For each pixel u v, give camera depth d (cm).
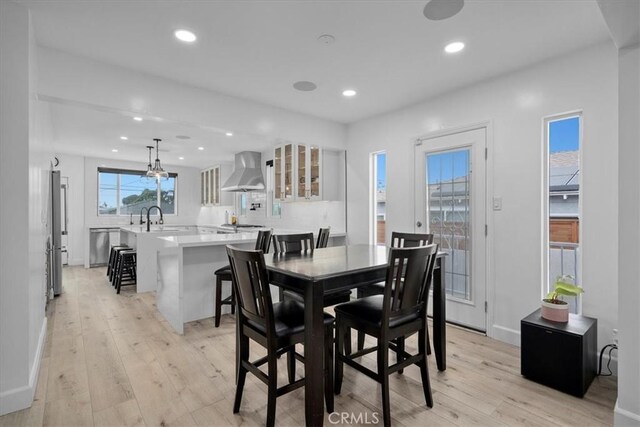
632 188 169
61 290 443
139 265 446
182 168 812
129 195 747
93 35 229
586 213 242
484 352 266
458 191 327
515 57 260
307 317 162
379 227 447
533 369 219
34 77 221
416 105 367
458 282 327
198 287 341
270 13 204
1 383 183
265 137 388
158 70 284
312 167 460
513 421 179
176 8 199
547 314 228
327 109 388
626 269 171
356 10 202
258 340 173
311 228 513
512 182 285
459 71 286
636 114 168
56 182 427
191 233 488
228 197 738
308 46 245
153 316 349
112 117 395
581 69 246
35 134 223
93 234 659
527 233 276
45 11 200
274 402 164
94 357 252
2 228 184
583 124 245
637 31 159
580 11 202
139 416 182
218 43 240
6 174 185
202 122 323
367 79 302
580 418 181
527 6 197
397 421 178
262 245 330
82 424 175
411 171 370
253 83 312
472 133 314
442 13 205
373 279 191
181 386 212
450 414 184
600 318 234
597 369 229
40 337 251
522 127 279
